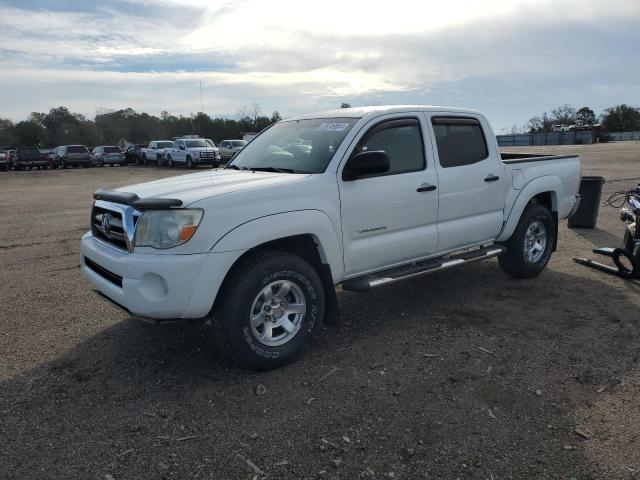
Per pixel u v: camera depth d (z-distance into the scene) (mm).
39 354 4348
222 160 34219
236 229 3676
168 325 4895
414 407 3420
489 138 5625
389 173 4656
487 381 3746
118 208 3865
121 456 2973
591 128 74250
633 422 3223
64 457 2977
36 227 10992
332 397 3561
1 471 2861
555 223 6430
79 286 6348
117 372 3990
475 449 2982
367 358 4152
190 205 3572
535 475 2766
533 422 3240
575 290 5762
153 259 3557
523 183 5879
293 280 3971
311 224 4035
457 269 6703
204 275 3562
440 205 5016
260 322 3889
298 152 4664
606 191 14336
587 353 4176
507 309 5195
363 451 2977
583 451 2955
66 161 40281
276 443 3062
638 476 2744
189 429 3219
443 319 4957
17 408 3508
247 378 3850
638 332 4578
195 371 3977
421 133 4957
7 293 6102
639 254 5973
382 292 5832
